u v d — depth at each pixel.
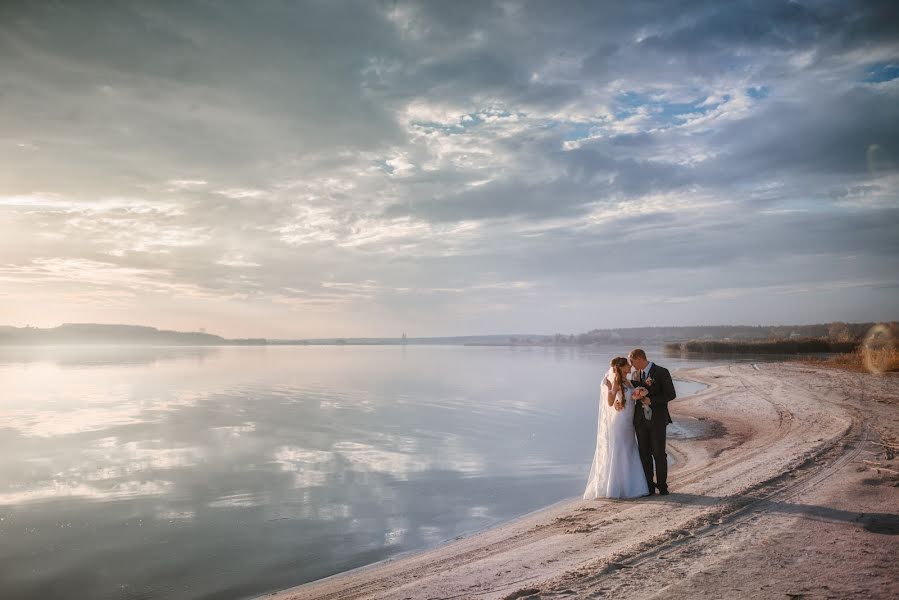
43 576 7.53
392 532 9.08
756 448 12.70
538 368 61.53
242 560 8.01
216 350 180.12
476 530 8.89
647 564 5.51
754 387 27.30
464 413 24.73
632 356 9.26
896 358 33.38
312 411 25.64
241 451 16.30
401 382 42.91
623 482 9.17
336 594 6.26
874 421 14.93
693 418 19.20
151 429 20.50
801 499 7.61
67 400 30.47
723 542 6.02
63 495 11.62
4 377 48.94
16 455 15.82
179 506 10.77
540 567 6.01
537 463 14.41
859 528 6.18
